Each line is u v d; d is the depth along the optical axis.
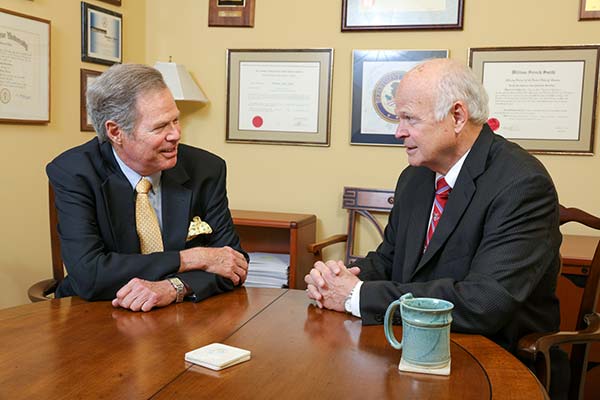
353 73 3.22
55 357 1.07
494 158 1.49
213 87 3.45
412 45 3.14
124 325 1.27
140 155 1.55
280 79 3.33
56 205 1.62
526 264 1.34
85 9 3.00
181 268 1.53
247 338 1.20
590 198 2.98
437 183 1.62
